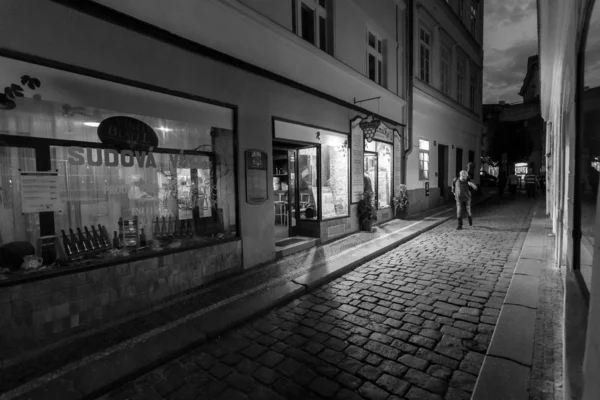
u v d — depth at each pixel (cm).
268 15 599
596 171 189
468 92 1752
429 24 1280
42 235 359
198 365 310
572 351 157
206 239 513
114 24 388
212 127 516
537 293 430
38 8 332
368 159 974
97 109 388
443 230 940
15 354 317
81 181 385
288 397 262
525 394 243
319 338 351
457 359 303
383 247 703
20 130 337
